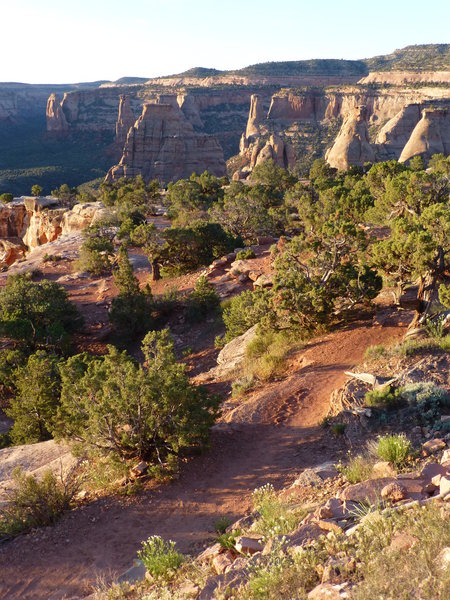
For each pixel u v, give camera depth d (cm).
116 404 1462
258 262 4475
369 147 17525
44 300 4209
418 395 1385
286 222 6188
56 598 997
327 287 2394
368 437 1352
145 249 5094
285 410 1716
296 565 671
